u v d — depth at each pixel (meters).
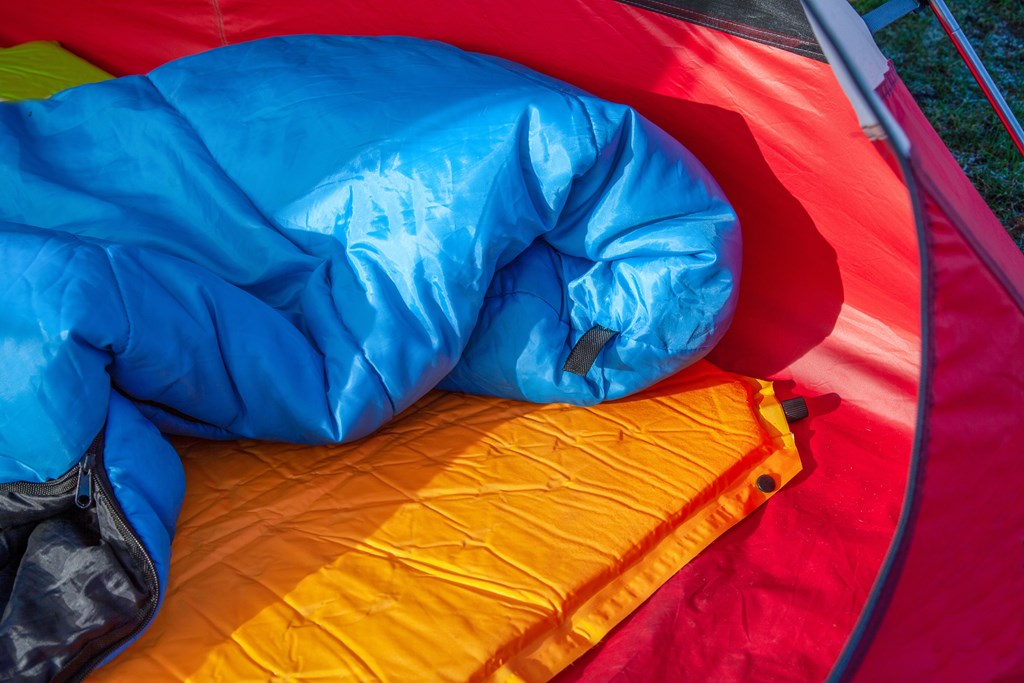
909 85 3.69
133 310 1.55
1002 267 1.41
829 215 2.17
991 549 1.24
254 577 1.55
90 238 1.65
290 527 1.66
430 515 1.71
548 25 2.36
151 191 2.07
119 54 3.08
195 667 1.39
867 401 2.20
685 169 1.96
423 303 1.80
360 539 1.65
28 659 1.33
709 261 1.88
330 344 1.80
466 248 1.81
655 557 1.70
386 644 1.44
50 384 1.45
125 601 1.39
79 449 1.47
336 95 2.03
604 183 1.93
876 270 2.17
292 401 1.73
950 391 1.16
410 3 2.57
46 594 1.40
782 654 1.57
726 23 2.11
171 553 1.54
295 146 1.99
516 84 1.96
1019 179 3.37
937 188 1.15
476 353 1.98
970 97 3.64
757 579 1.71
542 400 2.03
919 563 1.11
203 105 2.12
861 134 2.02
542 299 1.98
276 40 2.32
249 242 1.92
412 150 1.88
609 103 1.89
